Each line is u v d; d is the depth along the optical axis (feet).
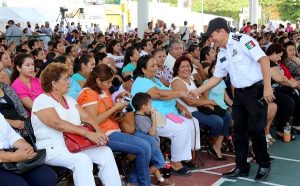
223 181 14.87
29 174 10.45
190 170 16.05
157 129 14.96
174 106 16.01
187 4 167.43
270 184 14.52
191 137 15.64
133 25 138.00
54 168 11.32
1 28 73.61
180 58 16.71
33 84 14.64
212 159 17.44
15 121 12.59
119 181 11.86
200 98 17.58
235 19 163.63
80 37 52.01
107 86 13.33
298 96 20.88
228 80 19.06
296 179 14.98
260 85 14.12
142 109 14.07
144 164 12.86
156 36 45.44
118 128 13.60
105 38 45.55
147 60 15.40
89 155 11.73
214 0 165.17
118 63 27.17
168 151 15.84
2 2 93.35
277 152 18.33
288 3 141.38
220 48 14.62
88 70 16.79
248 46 13.70
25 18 79.30
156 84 15.90
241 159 15.19
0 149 10.86
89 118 12.32
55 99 11.74
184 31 62.28
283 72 20.72
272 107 18.44
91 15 110.63
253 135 14.55
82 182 10.99
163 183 14.15
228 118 17.22
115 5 137.69
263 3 145.18
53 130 11.42
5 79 14.28
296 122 21.54
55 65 11.80
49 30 66.08
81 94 13.07
